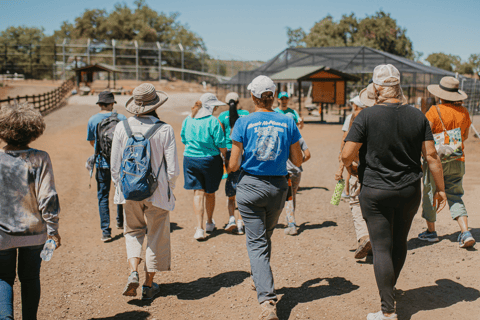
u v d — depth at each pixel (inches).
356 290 147.0
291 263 174.7
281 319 129.3
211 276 164.9
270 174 127.6
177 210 269.4
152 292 147.0
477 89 649.0
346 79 994.7
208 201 220.4
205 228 219.0
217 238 211.3
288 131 130.6
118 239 211.6
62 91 1390.3
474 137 568.4
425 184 185.8
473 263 161.3
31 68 2603.3
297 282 156.1
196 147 203.6
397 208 119.2
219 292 150.6
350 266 169.2
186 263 178.5
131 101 144.9
